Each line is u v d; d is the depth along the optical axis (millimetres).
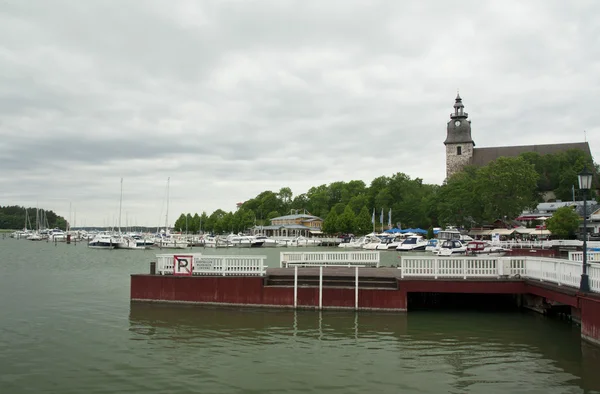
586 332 17094
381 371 14703
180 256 26094
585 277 17406
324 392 12984
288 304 24109
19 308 25500
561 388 13195
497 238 67500
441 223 102375
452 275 23734
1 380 13891
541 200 117875
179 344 17766
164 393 12852
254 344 17766
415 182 141125
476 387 13328
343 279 24891
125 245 104250
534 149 134125
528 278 23203
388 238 96125
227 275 25391
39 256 78375
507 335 19172
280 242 118812
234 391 13008
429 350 17016
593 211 90312
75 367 15078
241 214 171625
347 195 164625
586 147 130375
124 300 28172
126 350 16969
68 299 28750
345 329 20109
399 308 23234
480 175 98438
